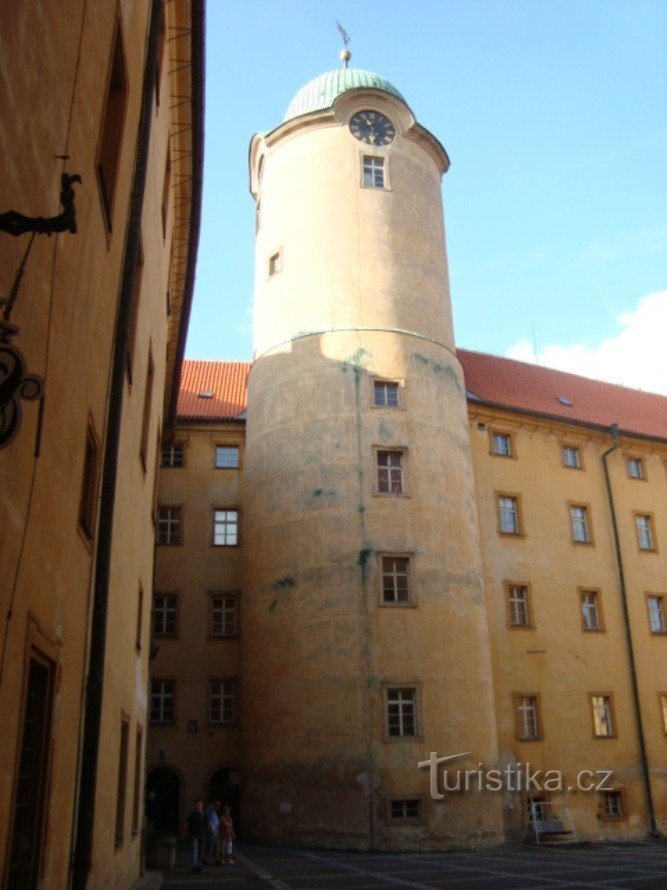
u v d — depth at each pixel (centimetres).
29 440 676
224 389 4128
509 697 3266
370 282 3219
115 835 1323
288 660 2809
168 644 3431
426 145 3597
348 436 2989
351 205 3322
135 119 1202
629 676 3569
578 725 3375
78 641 973
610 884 1788
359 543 2836
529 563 3522
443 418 3125
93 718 1029
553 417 3794
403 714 2686
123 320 1157
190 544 3584
